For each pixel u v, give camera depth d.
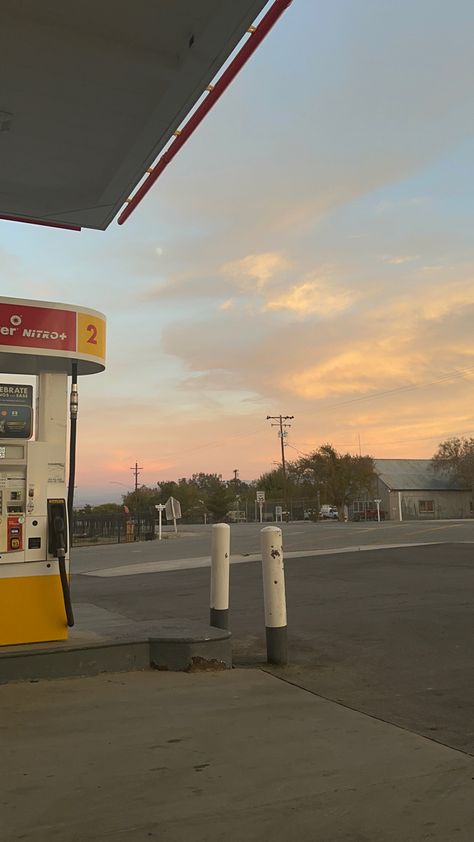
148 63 6.32
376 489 78.00
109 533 40.38
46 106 7.05
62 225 10.12
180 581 14.35
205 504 89.44
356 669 6.54
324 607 9.89
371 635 7.98
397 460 81.94
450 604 9.71
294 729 4.77
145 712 5.17
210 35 5.93
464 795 3.64
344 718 5.03
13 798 3.65
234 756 4.24
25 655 6.06
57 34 5.90
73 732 4.71
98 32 5.98
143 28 5.93
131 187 8.84
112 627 7.29
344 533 30.67
